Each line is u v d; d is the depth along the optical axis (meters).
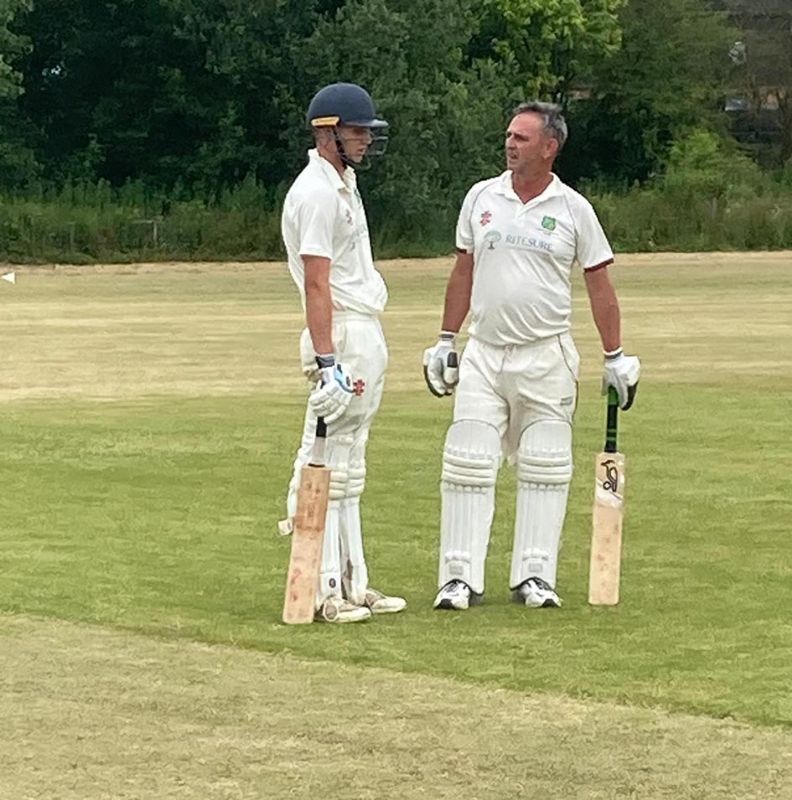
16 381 19.25
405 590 8.36
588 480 12.23
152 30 56.62
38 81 58.06
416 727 5.89
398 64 53.94
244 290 36.59
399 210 53.09
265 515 10.57
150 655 6.91
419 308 31.06
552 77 64.06
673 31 65.62
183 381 19.36
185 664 6.76
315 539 7.51
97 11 57.25
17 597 8.01
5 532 9.87
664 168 65.56
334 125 7.50
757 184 61.56
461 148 55.03
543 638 7.26
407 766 5.46
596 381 19.34
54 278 40.91
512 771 5.42
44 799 5.12
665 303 32.09
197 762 5.49
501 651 7.01
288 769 5.43
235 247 49.72
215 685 6.44
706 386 18.73
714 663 6.80
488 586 8.49
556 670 6.68
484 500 7.93
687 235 52.72
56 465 12.69
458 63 57.03
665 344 23.97
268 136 57.41
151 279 40.66
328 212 7.45
